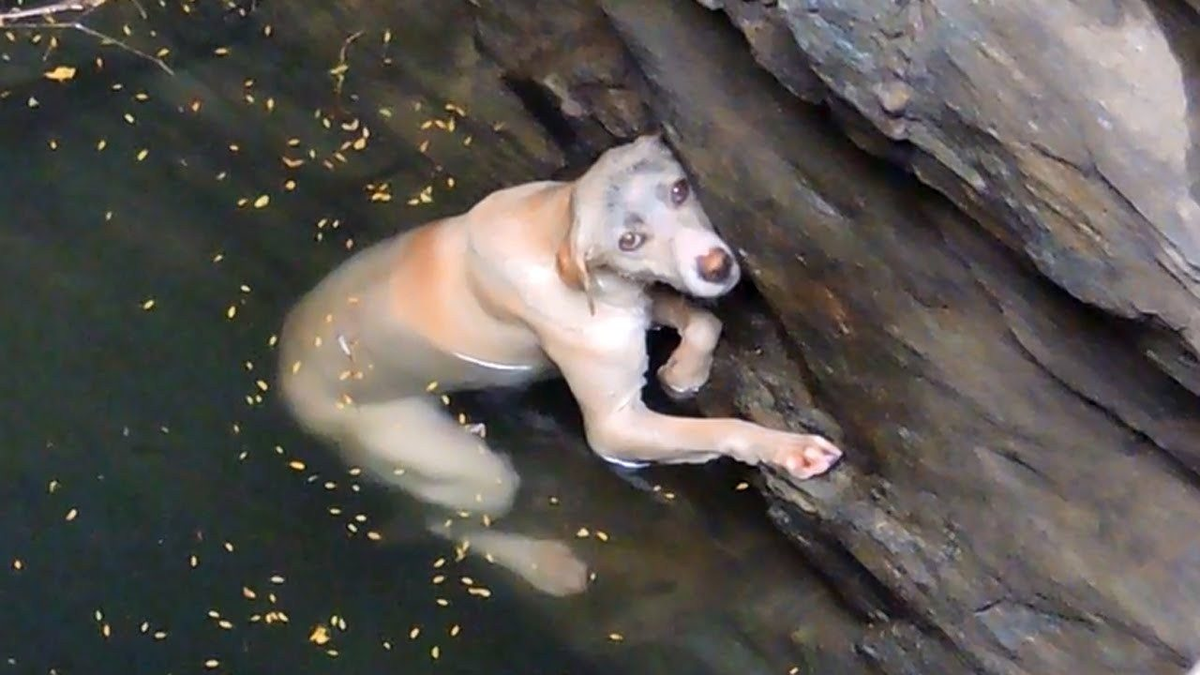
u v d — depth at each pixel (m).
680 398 2.62
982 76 2.17
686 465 2.65
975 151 2.19
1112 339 2.24
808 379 2.51
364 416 2.69
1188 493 2.28
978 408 2.35
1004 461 2.35
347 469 2.69
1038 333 2.29
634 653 2.55
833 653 2.53
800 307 2.44
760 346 2.56
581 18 2.69
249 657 2.58
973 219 2.27
